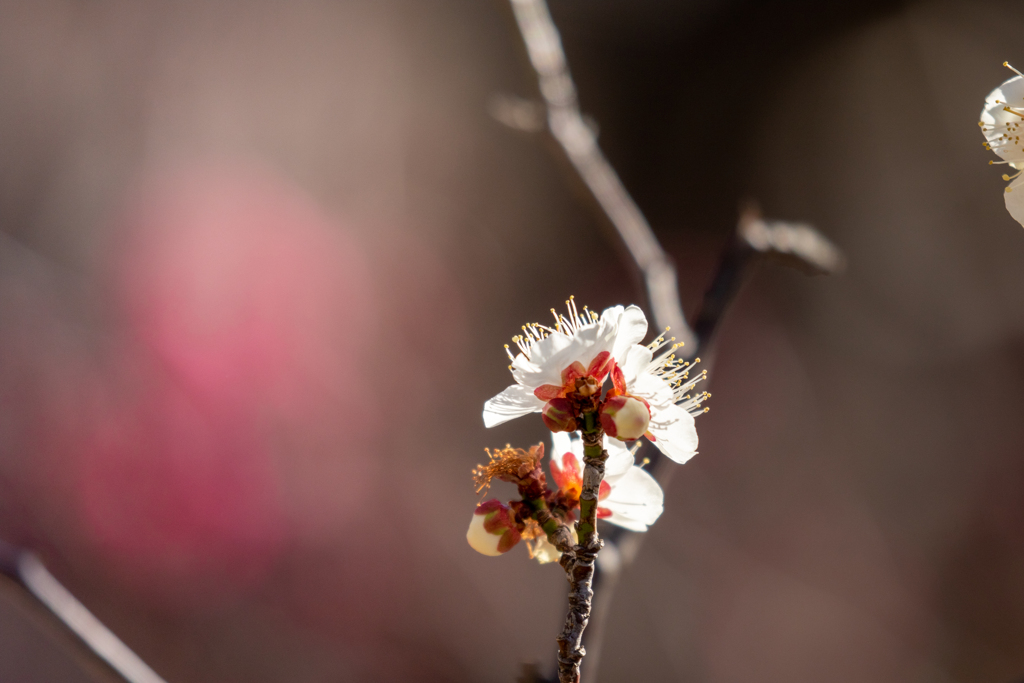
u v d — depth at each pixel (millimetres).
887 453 2281
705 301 708
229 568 1957
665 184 3033
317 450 2193
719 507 2135
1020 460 2143
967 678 1791
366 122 2865
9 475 1938
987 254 2520
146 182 2494
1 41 2420
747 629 1884
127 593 1874
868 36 2926
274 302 2422
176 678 1771
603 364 604
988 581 1955
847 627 1907
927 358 2449
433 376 2475
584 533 597
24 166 2371
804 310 2602
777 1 3092
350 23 2908
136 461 2016
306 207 2684
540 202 2916
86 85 2500
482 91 2998
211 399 2172
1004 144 610
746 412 2395
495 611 1929
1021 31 2633
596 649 647
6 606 1672
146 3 2627
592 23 3168
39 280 2229
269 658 1841
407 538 2082
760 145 2988
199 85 2676
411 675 1849
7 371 2049
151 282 2328
